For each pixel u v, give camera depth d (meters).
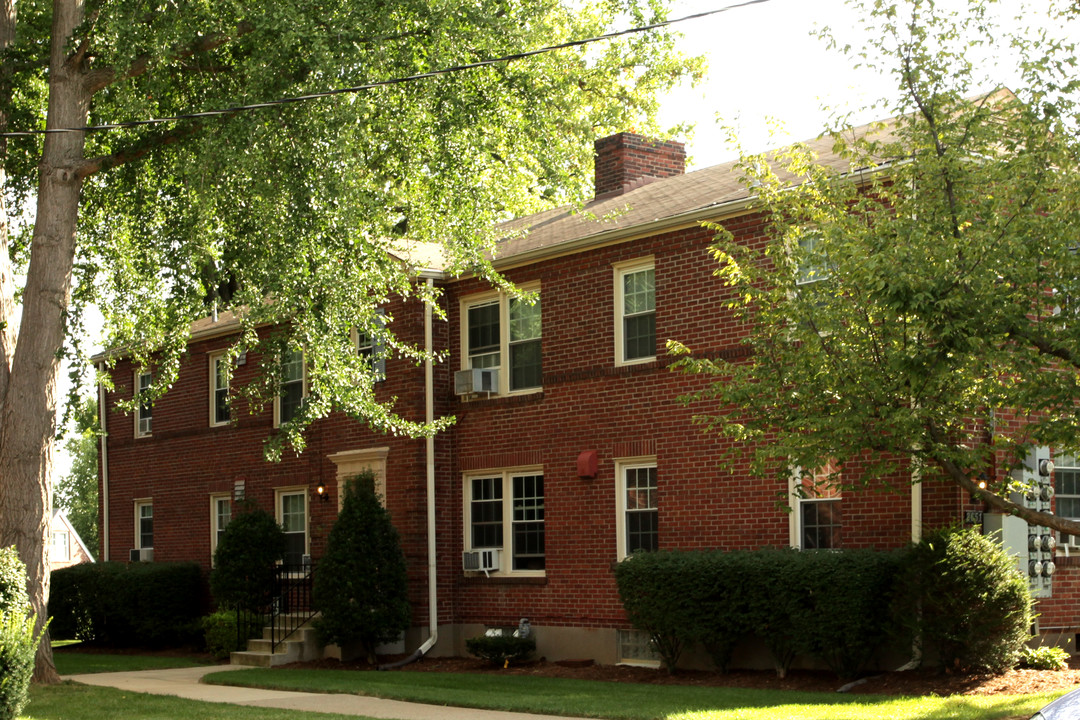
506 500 21.61
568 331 20.66
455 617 22.09
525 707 14.20
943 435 11.55
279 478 25.78
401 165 18.00
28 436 17.33
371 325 18.45
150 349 22.55
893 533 16.14
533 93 18.20
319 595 20.97
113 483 31.81
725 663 17.14
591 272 20.38
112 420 32.12
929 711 12.44
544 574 20.70
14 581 15.43
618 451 19.61
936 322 10.63
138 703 15.45
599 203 23.50
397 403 22.52
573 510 20.28
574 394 20.44
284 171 17.03
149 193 20.19
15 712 12.61
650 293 19.52
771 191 13.28
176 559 28.95
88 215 21.66
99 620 28.09
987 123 11.93
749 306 14.88
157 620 26.59
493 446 21.75
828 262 12.19
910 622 14.91
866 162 12.70
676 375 18.83
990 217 11.09
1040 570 15.67
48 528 17.58
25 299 17.66
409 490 22.02
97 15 17.52
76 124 18.02
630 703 14.23
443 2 16.58
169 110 19.25
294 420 18.11
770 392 12.38
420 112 17.27
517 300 21.75
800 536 17.25
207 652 25.34
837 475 12.77
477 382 21.66
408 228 20.31
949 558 14.44
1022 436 12.73
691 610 17.12
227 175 17.73
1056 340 10.68
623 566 18.20
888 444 11.34
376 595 20.70
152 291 21.81
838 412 11.51
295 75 17.05
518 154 19.23
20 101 20.83
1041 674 14.38
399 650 21.94
